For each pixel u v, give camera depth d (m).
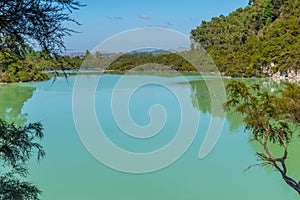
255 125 5.03
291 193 6.84
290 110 4.70
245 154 9.50
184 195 6.89
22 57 2.41
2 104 19.88
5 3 2.06
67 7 2.25
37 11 2.14
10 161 2.63
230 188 7.18
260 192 6.93
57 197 6.70
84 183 7.50
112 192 6.93
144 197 6.84
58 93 24.47
